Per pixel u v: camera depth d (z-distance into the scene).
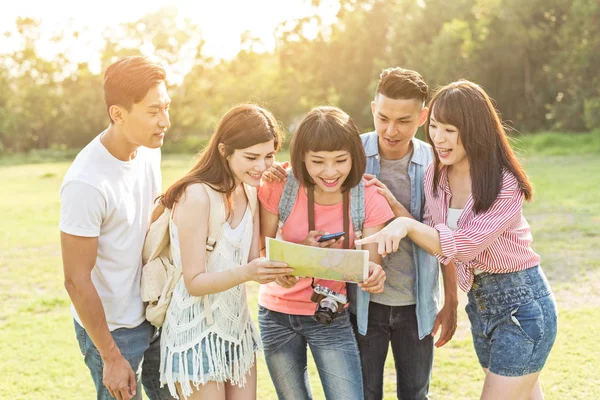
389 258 3.35
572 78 30.64
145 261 3.06
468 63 31.64
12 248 9.95
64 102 50.03
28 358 5.43
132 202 2.96
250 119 2.83
